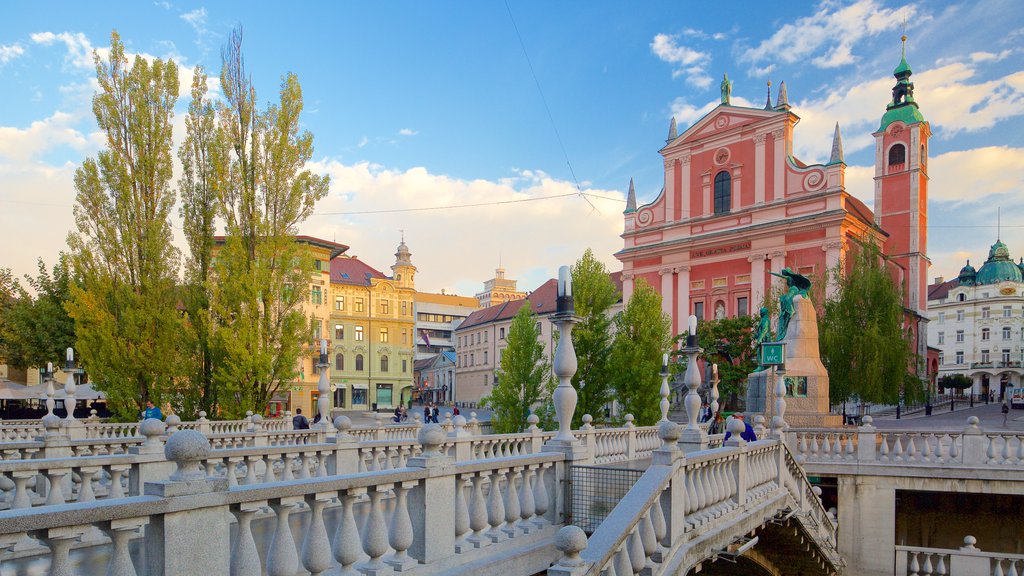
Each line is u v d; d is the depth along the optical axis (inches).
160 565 149.2
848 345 1279.5
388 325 2765.7
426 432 224.1
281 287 915.4
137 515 143.1
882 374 1256.8
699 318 1931.6
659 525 262.5
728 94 1958.7
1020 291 3870.6
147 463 309.7
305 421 749.3
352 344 2667.3
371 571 201.5
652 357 1048.2
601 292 1072.8
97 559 258.2
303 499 186.2
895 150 2340.1
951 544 658.8
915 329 2224.4
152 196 946.1
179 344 924.0
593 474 297.1
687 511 302.8
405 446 448.1
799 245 1749.5
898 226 2306.8
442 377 3777.1
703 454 320.8
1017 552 631.8
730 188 1913.1
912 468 617.0
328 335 2337.6
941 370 4087.1
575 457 303.3
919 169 2282.2
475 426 902.4
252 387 883.4
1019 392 2138.3
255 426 753.6
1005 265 3944.4
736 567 535.5
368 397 2691.9
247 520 171.8
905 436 716.7
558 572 170.1
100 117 941.8
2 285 1680.6
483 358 3260.3
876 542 623.5
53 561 138.9
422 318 4367.6
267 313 908.0
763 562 541.0
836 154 1706.4
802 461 654.5
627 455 664.4
